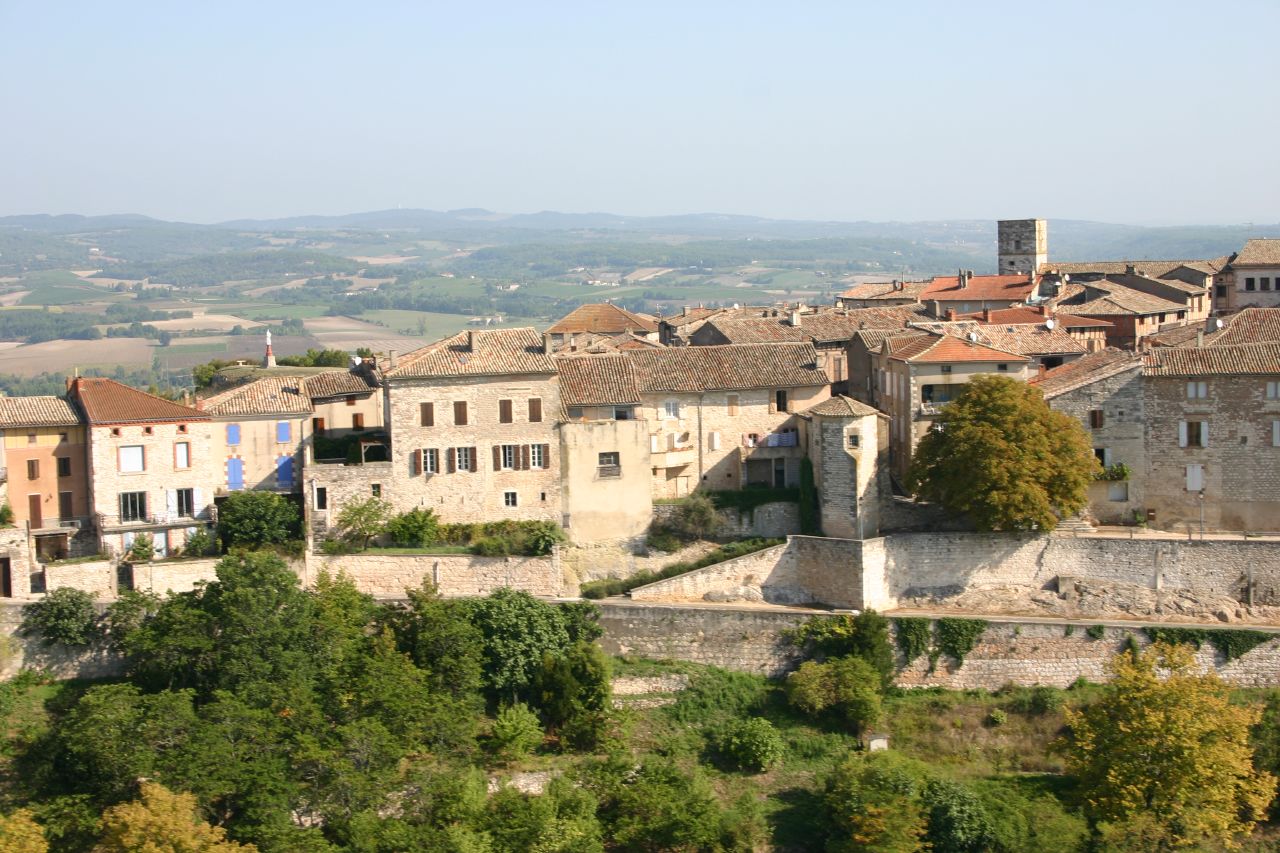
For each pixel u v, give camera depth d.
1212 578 118.50
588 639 113.88
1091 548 120.62
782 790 103.81
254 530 117.81
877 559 119.81
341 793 93.75
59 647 106.50
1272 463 123.62
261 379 132.12
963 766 107.19
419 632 107.19
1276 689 110.69
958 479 120.62
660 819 96.25
